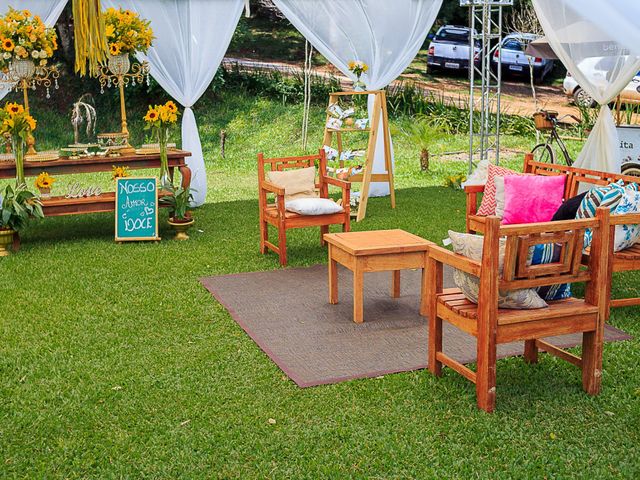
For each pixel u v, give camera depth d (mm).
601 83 7434
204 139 14266
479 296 3367
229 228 7570
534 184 5559
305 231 7430
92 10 3242
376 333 4531
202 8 8219
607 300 4664
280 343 4352
